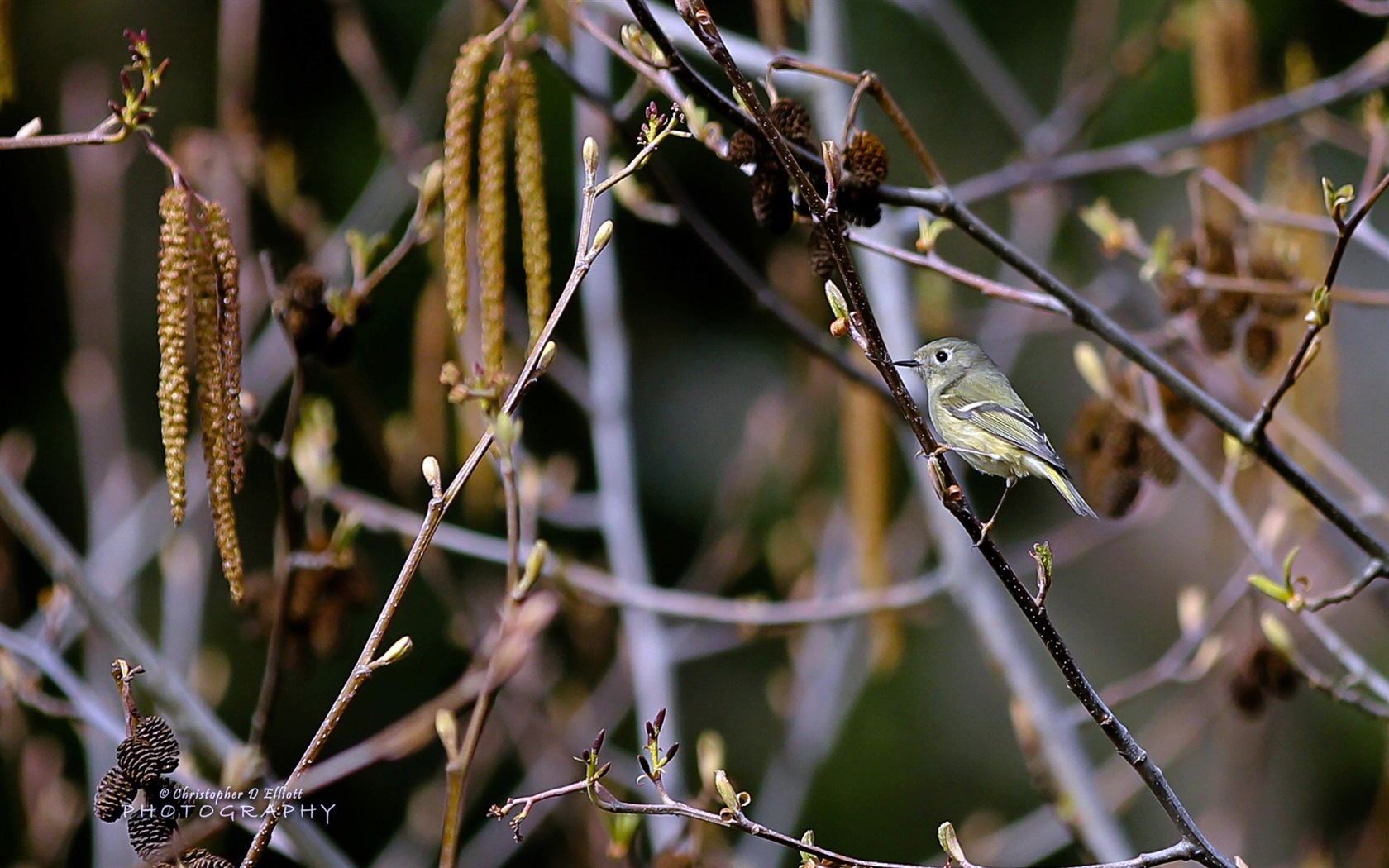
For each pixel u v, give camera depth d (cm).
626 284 1770
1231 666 1225
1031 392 1859
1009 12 1850
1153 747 1344
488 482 1085
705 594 1375
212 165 1166
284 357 1162
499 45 789
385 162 1473
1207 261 895
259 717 770
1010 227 1795
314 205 1223
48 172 1616
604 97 837
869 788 1700
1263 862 1548
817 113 1077
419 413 1091
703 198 1739
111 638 830
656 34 615
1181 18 1261
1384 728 1573
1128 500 930
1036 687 1062
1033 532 1836
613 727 1253
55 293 1617
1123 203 1781
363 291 745
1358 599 1320
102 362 1260
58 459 1589
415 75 1672
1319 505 726
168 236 525
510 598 538
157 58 1616
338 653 880
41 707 842
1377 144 917
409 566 514
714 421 1753
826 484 1583
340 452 1530
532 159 586
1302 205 1100
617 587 1039
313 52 1647
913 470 1112
